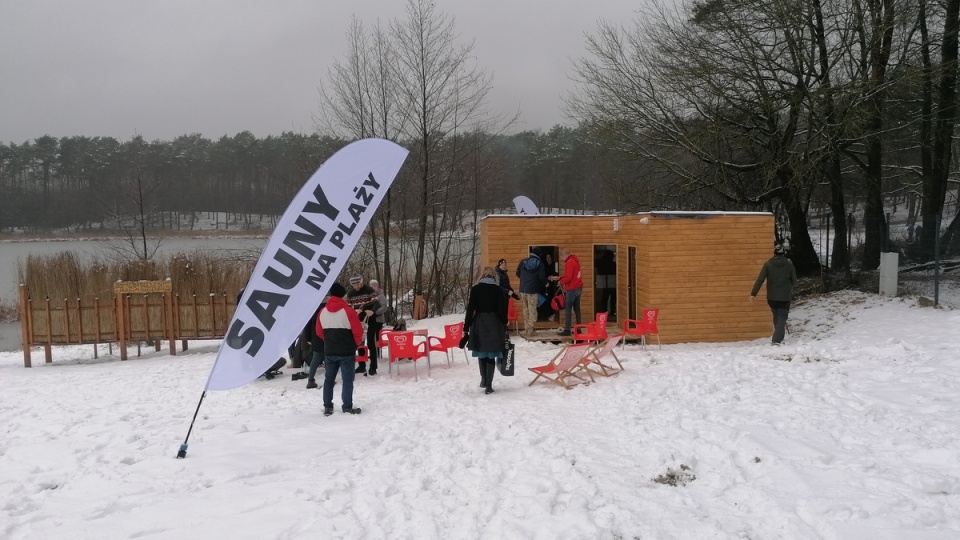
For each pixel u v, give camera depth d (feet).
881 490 14.92
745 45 57.77
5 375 43.60
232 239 139.33
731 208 66.28
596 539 13.64
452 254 89.04
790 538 13.19
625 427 21.91
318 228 24.18
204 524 15.40
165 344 59.06
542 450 19.80
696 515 14.65
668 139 64.39
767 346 37.29
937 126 62.03
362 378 34.55
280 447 21.65
